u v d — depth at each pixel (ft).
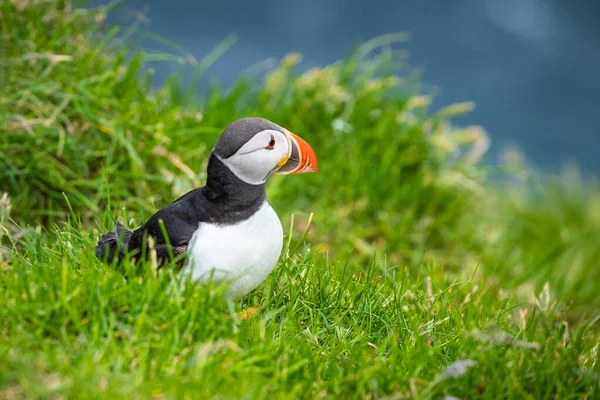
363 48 42.80
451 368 20.22
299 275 24.82
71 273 21.72
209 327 20.61
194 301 20.44
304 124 39.37
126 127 33.27
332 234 36.65
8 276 21.65
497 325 24.67
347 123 39.29
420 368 20.94
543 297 29.66
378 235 37.11
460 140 40.78
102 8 36.60
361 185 37.40
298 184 37.32
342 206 37.27
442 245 38.29
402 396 20.13
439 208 39.09
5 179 32.01
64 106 32.50
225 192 21.16
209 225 21.29
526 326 24.85
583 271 40.11
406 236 37.32
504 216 44.65
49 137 32.48
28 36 33.88
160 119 34.45
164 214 22.11
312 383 20.31
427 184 38.58
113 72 34.17
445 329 24.30
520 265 39.52
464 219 40.01
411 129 39.55
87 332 20.01
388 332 23.15
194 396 18.37
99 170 33.17
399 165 38.60
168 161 33.91
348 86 41.65
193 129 34.55
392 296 25.38
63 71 33.58
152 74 36.45
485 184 44.06
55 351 18.97
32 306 19.99
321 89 40.45
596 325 34.24
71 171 32.19
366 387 20.56
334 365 21.30
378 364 20.49
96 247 23.95
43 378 18.26
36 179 32.17
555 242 44.24
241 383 19.29
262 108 39.27
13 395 17.92
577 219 49.55
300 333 22.74
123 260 21.88
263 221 21.61
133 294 20.59
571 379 21.35
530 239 46.11
